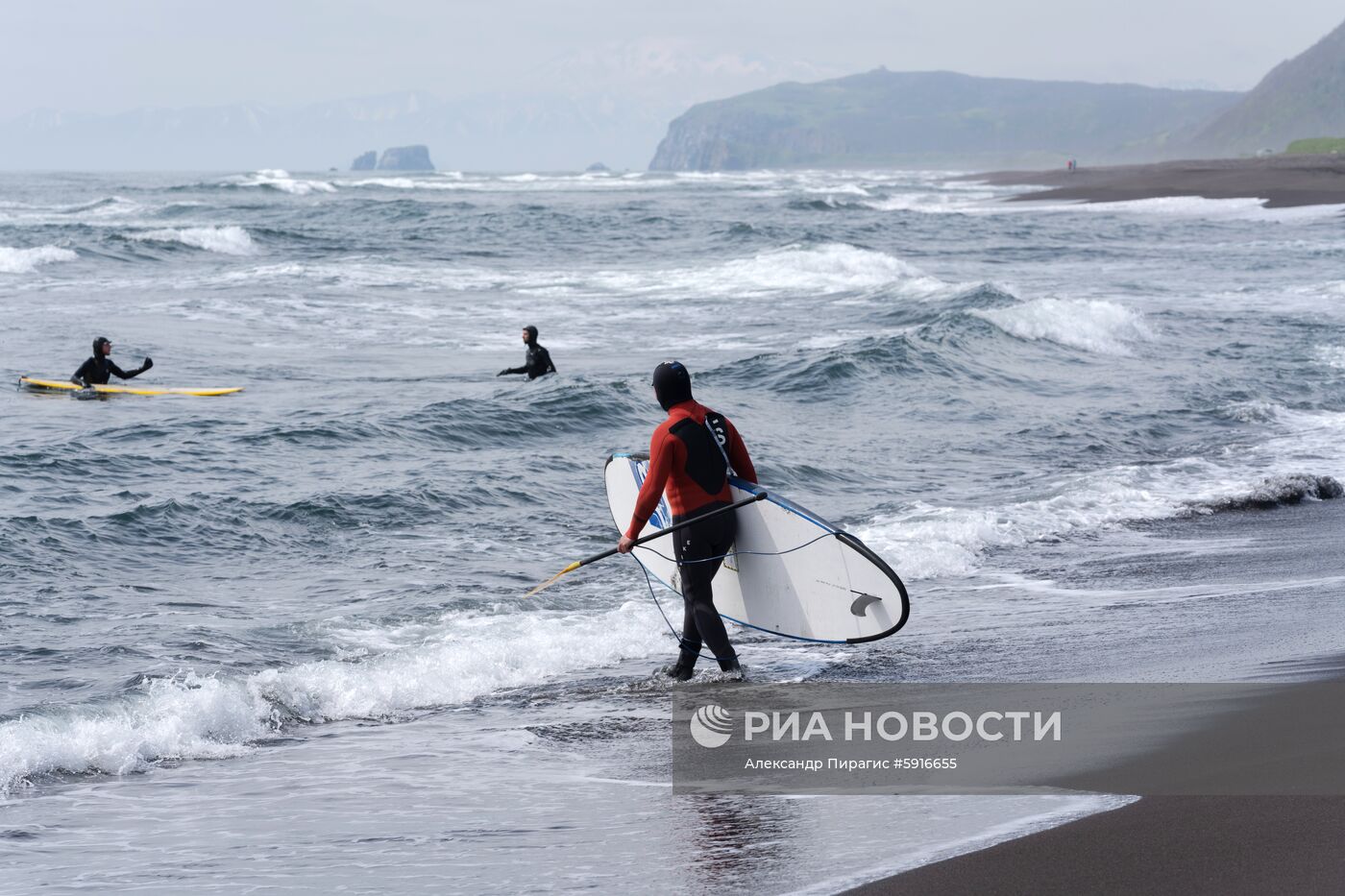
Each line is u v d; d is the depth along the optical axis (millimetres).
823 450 21281
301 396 26422
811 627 10148
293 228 80375
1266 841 5887
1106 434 23172
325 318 40969
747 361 28844
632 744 8656
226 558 14703
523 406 23656
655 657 11195
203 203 113125
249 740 9047
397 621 12164
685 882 5992
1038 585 13531
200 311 41719
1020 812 6605
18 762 8172
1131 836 6074
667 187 182500
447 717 9578
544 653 11133
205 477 18484
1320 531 15797
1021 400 26141
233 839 6930
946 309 40000
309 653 11109
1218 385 27844
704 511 10125
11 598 12711
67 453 19297
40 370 30062
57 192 143250
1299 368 30000
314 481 18328
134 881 6312
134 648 11039
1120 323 34188
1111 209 112812
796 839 6500
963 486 19000
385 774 8141
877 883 5738
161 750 8680
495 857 6508
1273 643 10195
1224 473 19938
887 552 14719
